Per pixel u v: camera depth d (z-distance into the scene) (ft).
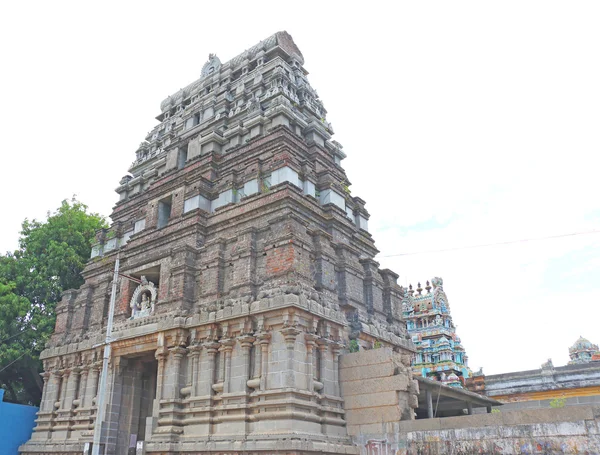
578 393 129.80
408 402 68.28
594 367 130.11
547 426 54.75
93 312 101.04
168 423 71.72
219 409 68.74
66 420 89.81
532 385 136.46
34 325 116.26
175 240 91.20
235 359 70.59
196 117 119.65
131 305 91.81
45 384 98.63
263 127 100.58
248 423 65.77
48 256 126.00
